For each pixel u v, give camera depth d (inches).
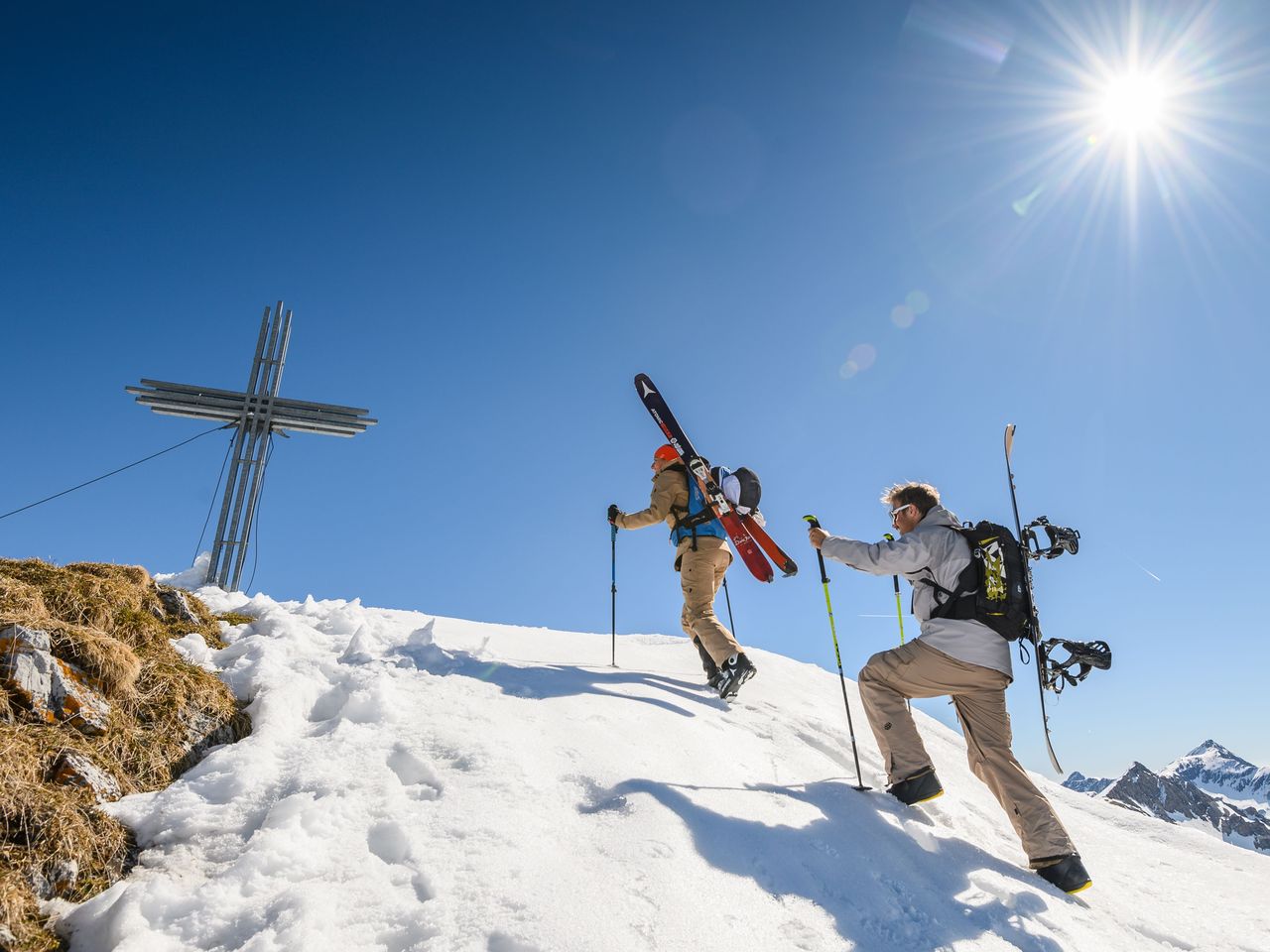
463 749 130.6
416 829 106.5
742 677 195.3
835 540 163.5
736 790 139.1
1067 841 138.6
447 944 85.7
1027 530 160.1
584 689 178.7
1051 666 151.0
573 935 89.0
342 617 200.5
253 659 154.3
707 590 213.2
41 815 93.9
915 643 157.4
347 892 94.1
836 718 209.0
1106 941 123.3
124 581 161.9
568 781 128.6
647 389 245.0
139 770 113.3
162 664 134.4
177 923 87.2
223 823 106.8
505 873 99.3
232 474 294.4
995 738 149.9
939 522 161.2
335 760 124.0
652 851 109.7
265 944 82.8
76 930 85.4
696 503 219.9
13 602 123.1
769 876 112.8
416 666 173.9
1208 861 179.2
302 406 304.2
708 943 93.8
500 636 242.5
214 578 281.7
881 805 149.8
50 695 111.3
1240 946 133.2
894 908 114.0
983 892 128.2
